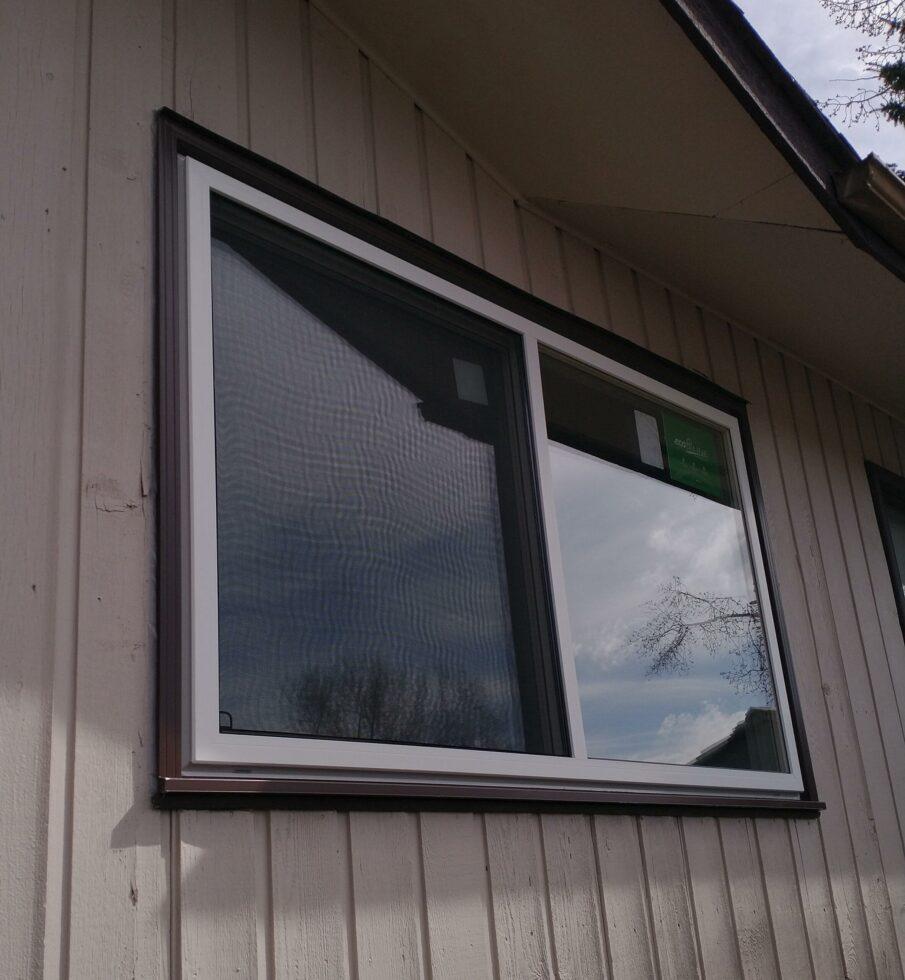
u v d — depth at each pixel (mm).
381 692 2137
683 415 3387
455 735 2244
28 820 1560
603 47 2508
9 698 1598
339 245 2432
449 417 2568
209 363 2025
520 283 2951
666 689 2855
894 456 4531
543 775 2348
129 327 1941
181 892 1679
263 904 1773
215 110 2301
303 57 2568
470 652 2361
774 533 3602
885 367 4176
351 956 1861
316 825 1891
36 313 1820
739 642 3188
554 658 2545
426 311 2631
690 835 2715
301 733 1962
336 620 2115
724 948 2662
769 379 3906
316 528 2156
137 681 1745
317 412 2260
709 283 3512
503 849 2207
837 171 2732
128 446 1865
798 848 3080
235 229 2244
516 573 2562
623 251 3338
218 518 1979
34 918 1522
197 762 1752
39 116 1945
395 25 2676
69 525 1747
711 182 2879
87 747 1652
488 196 2979
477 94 2787
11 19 1970
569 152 2889
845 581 3844
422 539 2369
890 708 3760
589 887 2363
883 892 3326
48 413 1781
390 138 2729
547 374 2928
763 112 2518
